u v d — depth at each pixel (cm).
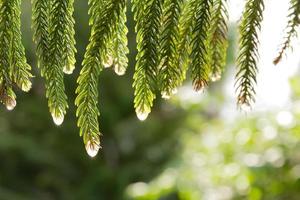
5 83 146
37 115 959
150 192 439
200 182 428
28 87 147
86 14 863
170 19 144
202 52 144
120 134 1001
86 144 144
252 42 142
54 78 146
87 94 145
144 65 144
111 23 145
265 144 407
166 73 144
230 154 430
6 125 959
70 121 972
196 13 145
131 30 820
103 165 996
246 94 144
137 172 924
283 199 397
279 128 404
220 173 418
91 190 951
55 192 977
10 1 147
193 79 145
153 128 985
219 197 418
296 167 397
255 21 142
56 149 983
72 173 993
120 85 994
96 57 145
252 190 400
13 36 147
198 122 546
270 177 398
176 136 902
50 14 146
